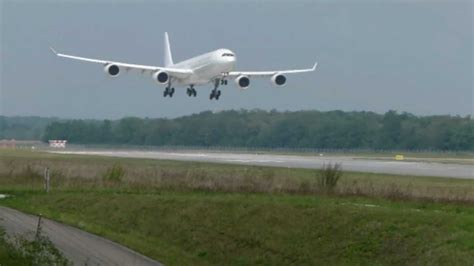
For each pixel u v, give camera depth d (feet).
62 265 245.86
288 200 357.82
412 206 342.44
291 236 305.12
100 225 362.53
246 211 338.54
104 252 284.00
